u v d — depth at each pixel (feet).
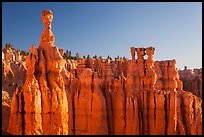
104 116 168.25
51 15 124.57
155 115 185.26
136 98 181.88
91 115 166.61
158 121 184.24
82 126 166.20
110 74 214.07
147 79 191.42
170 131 184.65
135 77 192.13
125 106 179.11
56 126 113.09
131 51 198.90
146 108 185.88
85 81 170.30
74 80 175.32
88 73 171.32
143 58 198.29
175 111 186.39
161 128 183.62
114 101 179.01
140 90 188.96
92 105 167.43
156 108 185.37
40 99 110.73
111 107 178.50
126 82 187.62
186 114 201.57
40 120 109.60
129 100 179.01
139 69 194.70
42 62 116.78
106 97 177.78
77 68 213.66
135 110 179.52
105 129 167.22
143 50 199.00
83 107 167.43
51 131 111.75
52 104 112.88
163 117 184.55
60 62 119.14
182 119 200.64
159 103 185.26
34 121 107.65
